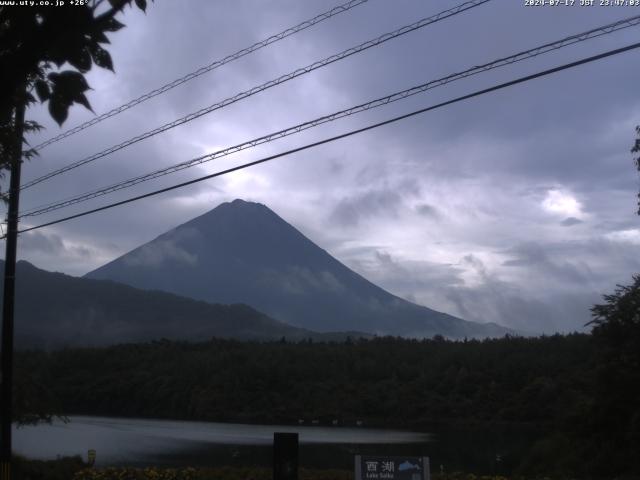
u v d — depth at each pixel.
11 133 8.38
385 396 102.88
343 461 42.81
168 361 122.44
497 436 68.31
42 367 120.44
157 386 113.25
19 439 58.44
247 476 20.23
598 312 26.28
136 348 133.50
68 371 122.75
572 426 26.28
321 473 20.27
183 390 110.38
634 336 25.14
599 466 23.73
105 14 4.73
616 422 24.83
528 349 100.38
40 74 5.00
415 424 90.25
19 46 4.57
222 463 39.53
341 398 103.94
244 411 104.62
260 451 49.53
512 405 87.50
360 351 121.75
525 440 63.25
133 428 78.81
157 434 68.75
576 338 97.25
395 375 110.69
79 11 4.54
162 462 40.06
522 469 27.75
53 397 28.75
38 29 4.52
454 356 107.88
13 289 19.50
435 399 97.19
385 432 77.12
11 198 19.11
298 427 86.81
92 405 114.06
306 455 47.22
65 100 4.78
